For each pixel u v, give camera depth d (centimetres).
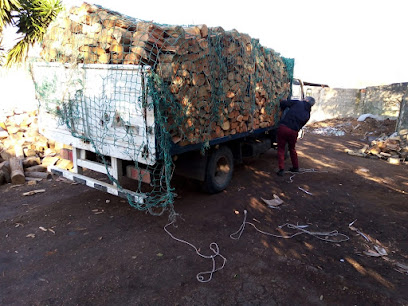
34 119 800
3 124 768
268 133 718
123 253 350
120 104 370
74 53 409
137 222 427
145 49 338
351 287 302
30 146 672
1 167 577
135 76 345
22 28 863
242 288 296
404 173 721
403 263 349
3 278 304
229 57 457
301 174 683
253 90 543
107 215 447
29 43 872
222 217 451
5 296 278
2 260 333
